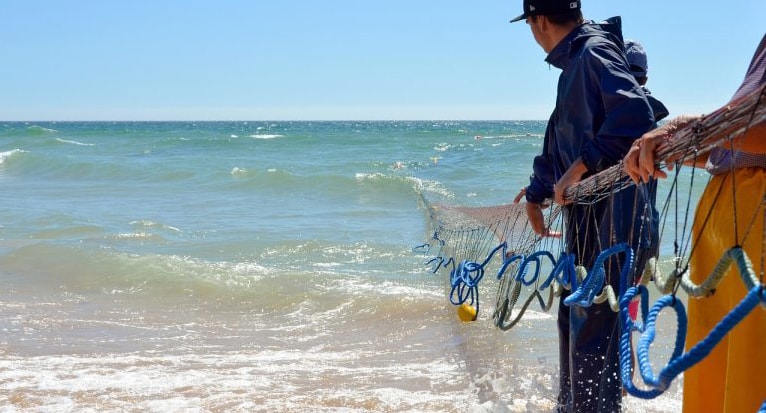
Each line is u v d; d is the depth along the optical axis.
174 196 15.93
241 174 18.11
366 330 5.95
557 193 3.14
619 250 2.40
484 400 4.20
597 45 3.04
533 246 3.94
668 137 2.19
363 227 11.10
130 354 5.42
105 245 9.93
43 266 8.52
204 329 6.12
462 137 48.69
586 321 3.19
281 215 12.73
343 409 4.24
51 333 6.00
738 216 2.15
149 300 7.09
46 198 15.80
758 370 2.08
